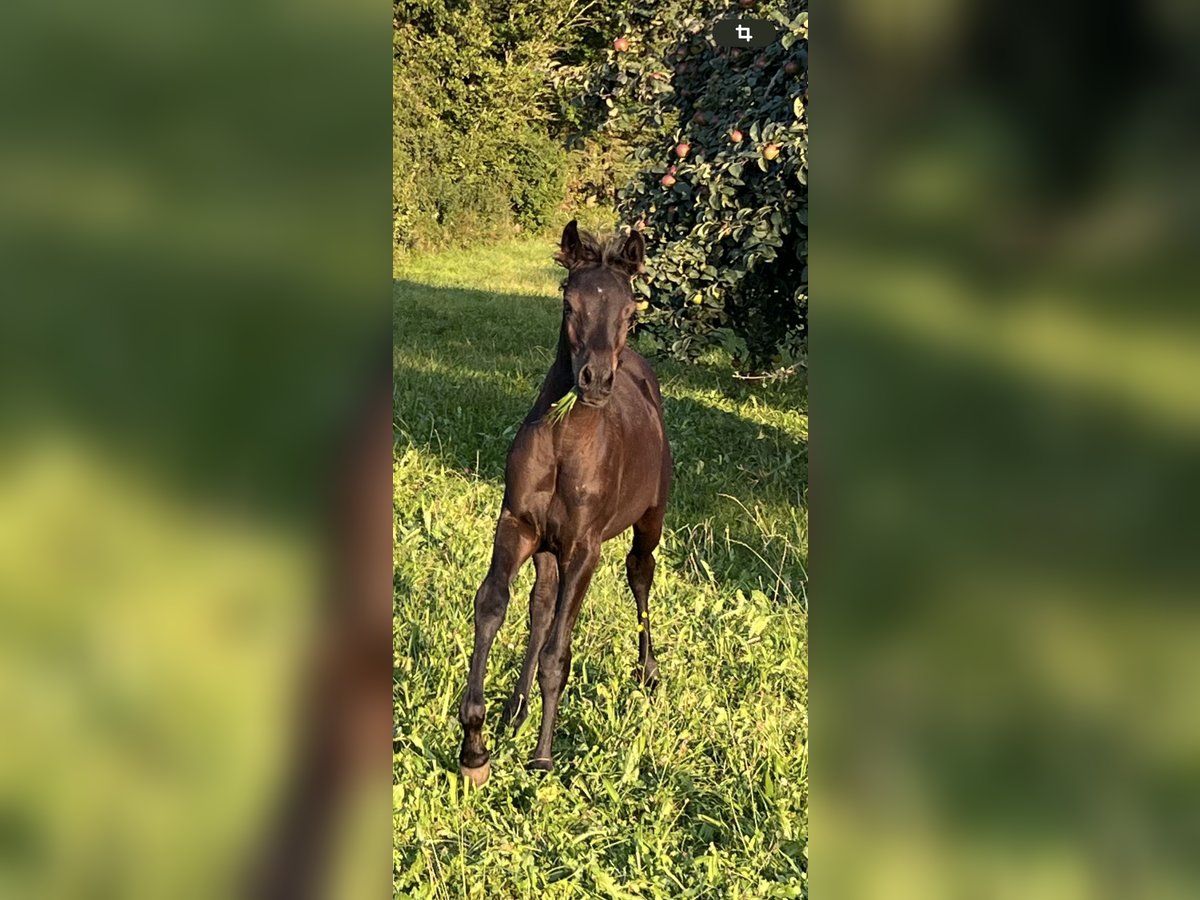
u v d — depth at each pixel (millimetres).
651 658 4207
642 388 4434
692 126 7098
